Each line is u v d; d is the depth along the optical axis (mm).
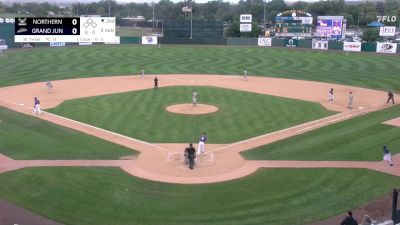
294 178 29109
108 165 31328
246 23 132875
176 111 47688
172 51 107000
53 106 49688
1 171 29766
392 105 52094
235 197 26250
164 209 24609
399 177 29188
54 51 103500
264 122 43688
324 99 55594
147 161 32250
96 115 45656
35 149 34625
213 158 33031
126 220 23281
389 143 36500
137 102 52125
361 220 23250
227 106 50531
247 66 85000
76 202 25328
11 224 22594
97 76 72312
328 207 24875
